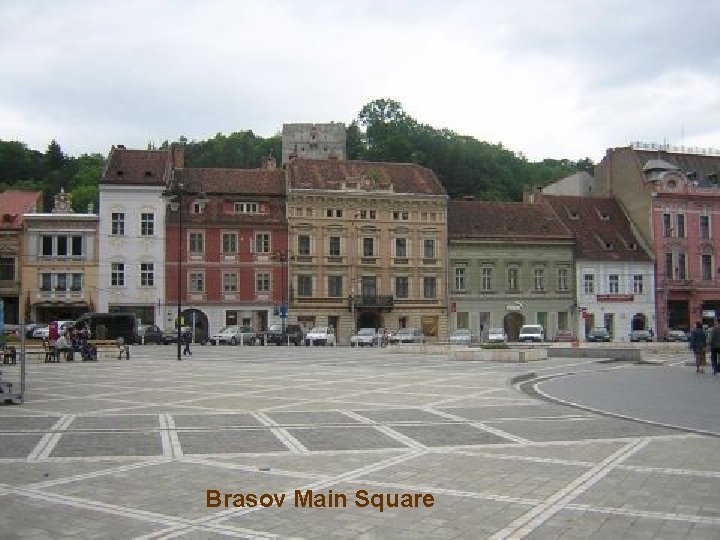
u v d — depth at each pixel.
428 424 14.27
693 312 74.06
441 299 69.12
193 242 64.56
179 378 25.83
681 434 13.00
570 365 33.19
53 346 35.66
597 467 10.11
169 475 9.70
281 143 138.75
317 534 7.10
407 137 98.19
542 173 109.94
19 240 62.22
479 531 7.18
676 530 7.19
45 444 12.08
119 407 17.19
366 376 26.47
